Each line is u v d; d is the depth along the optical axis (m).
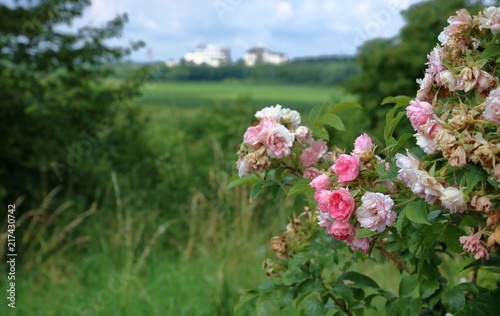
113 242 5.32
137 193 6.22
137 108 7.17
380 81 7.53
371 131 7.27
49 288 4.79
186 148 7.39
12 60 6.16
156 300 4.33
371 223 1.37
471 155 1.21
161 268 4.92
